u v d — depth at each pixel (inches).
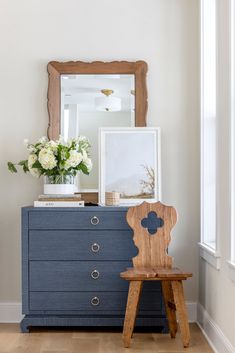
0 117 143.4
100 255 127.6
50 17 143.9
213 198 137.4
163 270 119.5
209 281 125.3
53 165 130.9
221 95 111.6
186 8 143.7
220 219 112.5
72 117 143.6
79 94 143.4
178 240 143.0
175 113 143.6
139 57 143.8
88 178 142.9
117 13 143.9
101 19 143.9
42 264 127.6
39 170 134.7
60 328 133.5
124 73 143.1
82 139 137.6
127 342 115.9
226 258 106.2
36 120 143.9
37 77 144.0
